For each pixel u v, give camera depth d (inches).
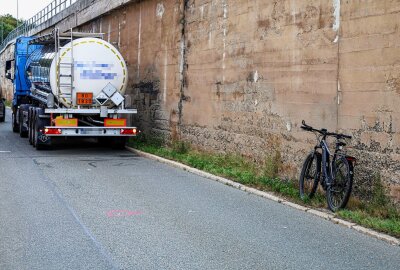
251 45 489.1
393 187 323.9
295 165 426.0
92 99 640.4
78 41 640.4
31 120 733.9
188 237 282.8
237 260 244.7
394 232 287.0
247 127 497.7
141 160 598.5
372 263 243.0
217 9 551.5
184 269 231.6
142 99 763.4
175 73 655.8
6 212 335.3
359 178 350.0
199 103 594.2
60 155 635.5
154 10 725.9
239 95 510.9
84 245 266.1
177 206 359.3
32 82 806.5
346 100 365.7
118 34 884.0
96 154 650.2
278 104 448.8
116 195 394.0
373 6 340.2
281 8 442.6
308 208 352.2
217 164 517.3
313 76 402.0
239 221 319.6
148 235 286.0
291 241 277.4
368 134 344.2
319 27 394.6
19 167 529.3
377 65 336.5
